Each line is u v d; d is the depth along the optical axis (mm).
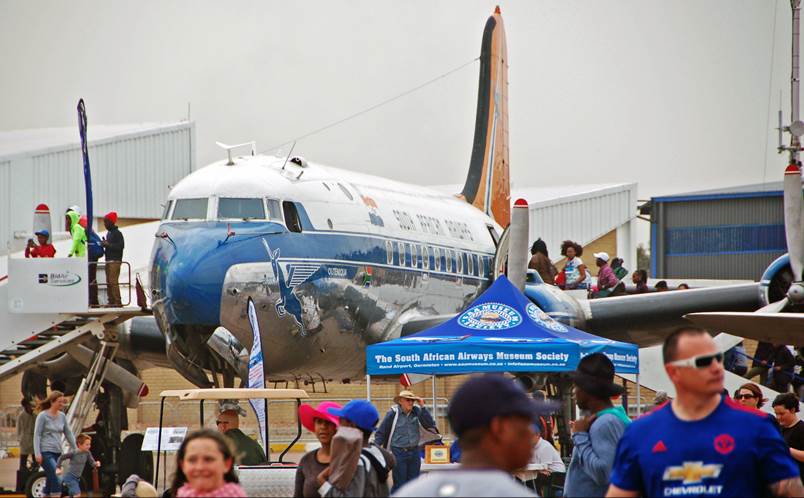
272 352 38406
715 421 12328
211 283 36031
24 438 41219
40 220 40094
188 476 13312
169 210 37844
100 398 42594
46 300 38031
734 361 47906
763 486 12312
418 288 45531
